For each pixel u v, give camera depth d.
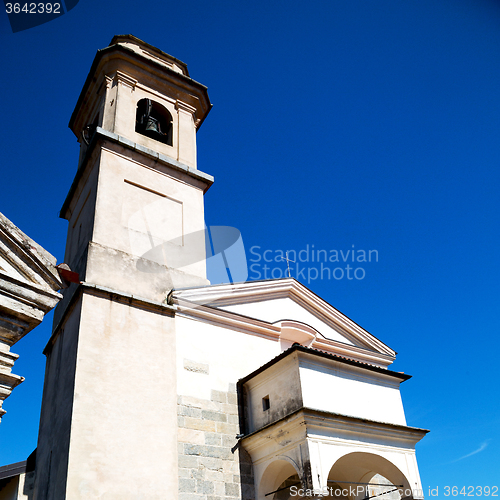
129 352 12.93
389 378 14.95
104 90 18.77
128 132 17.55
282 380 13.54
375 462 13.51
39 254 6.56
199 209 17.52
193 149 19.05
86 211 16.03
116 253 14.55
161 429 12.34
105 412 11.73
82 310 12.84
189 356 14.06
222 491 12.52
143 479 11.42
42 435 13.35
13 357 6.22
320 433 12.31
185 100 20.23
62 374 12.81
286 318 17.05
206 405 13.55
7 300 6.15
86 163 17.00
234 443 13.45
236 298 16.33
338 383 13.65
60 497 10.56
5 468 12.96
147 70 19.47
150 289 14.54
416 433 13.98
